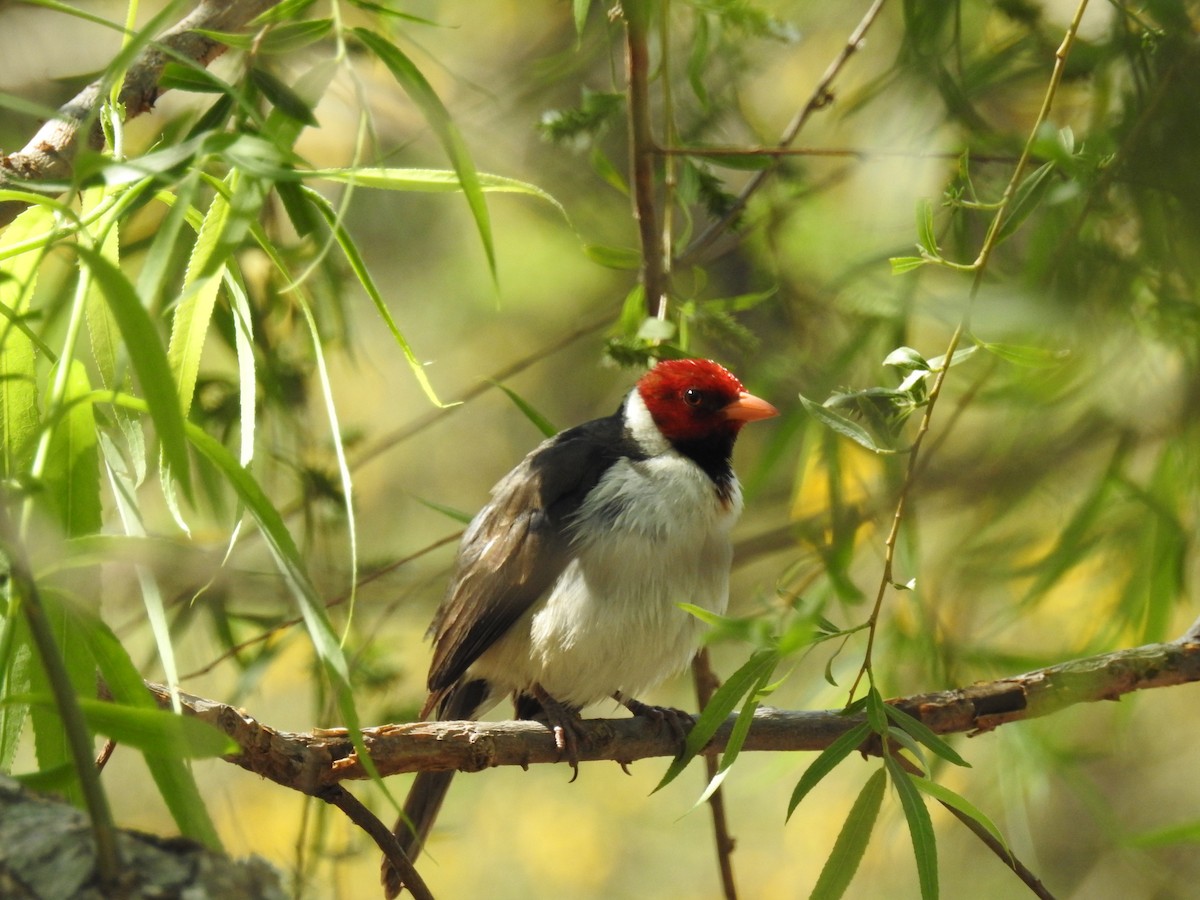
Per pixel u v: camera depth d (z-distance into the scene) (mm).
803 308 9164
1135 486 8352
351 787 9953
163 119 10180
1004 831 9961
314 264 4344
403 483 15695
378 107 12211
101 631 4496
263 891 3812
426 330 15133
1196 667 6629
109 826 3551
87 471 4902
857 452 8875
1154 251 6855
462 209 14570
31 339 5094
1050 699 6617
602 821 15914
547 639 7941
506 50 12867
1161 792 14766
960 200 6258
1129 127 6859
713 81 9383
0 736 4672
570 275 14797
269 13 5027
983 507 9172
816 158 10523
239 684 8312
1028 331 7164
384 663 9109
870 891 13992
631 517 7930
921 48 8094
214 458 4371
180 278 7934
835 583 7926
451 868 15484
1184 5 6855
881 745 6039
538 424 7523
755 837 15688
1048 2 8719
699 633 8078
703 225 13039
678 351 8195
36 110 3920
